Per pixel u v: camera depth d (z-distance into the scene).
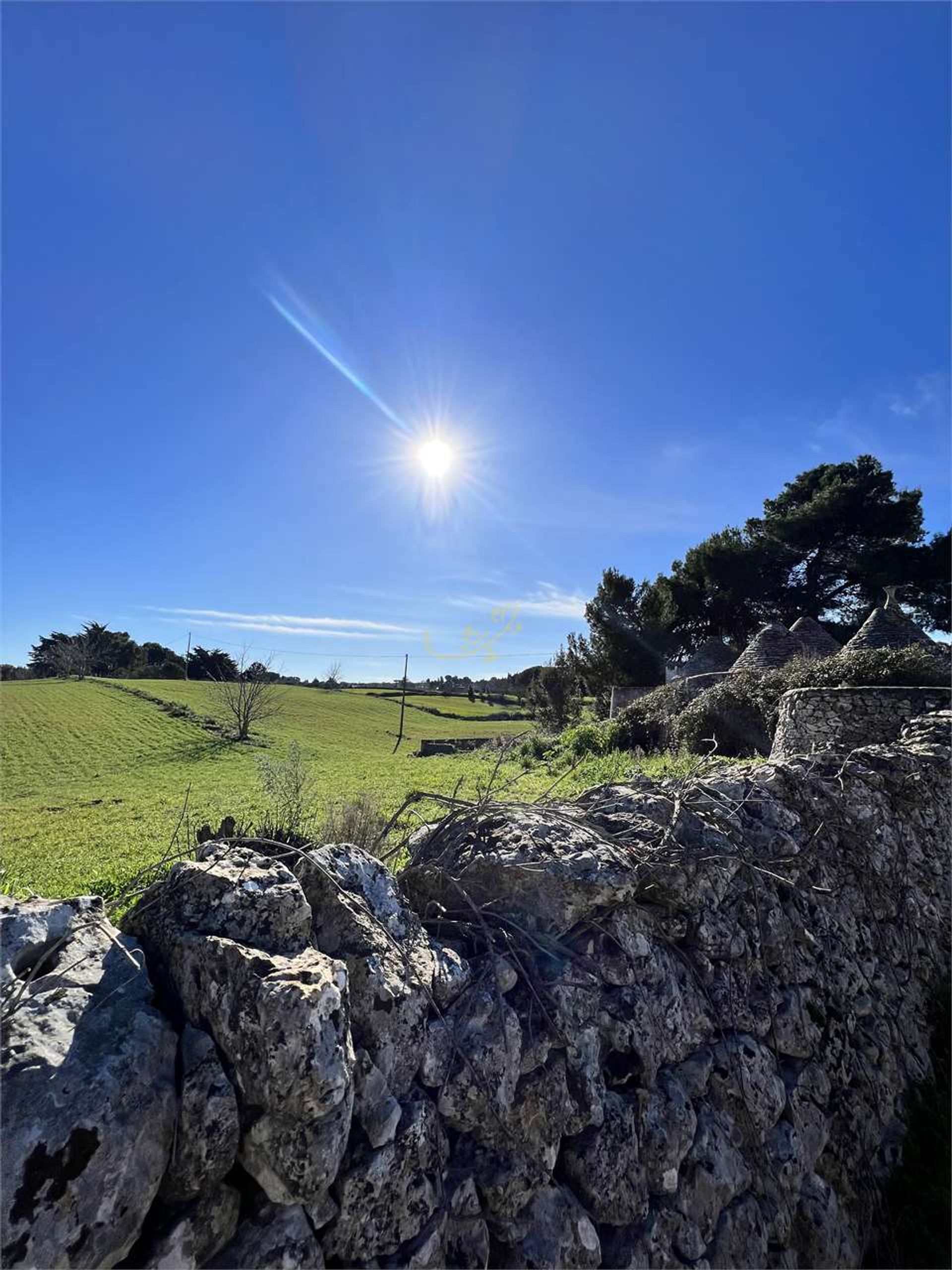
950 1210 2.81
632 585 32.72
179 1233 1.34
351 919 1.92
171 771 20.98
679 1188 2.13
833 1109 2.90
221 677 49.56
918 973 4.26
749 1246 2.22
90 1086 1.32
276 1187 1.42
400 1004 1.80
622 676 32.03
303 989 1.48
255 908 1.73
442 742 27.83
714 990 2.69
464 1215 1.72
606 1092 2.09
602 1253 1.88
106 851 9.49
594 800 3.45
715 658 23.64
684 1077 2.37
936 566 29.33
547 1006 2.11
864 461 33.38
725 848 3.12
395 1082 1.72
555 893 2.44
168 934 1.71
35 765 22.06
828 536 32.56
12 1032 1.34
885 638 14.64
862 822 4.41
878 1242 2.73
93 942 1.64
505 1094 1.87
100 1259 1.22
